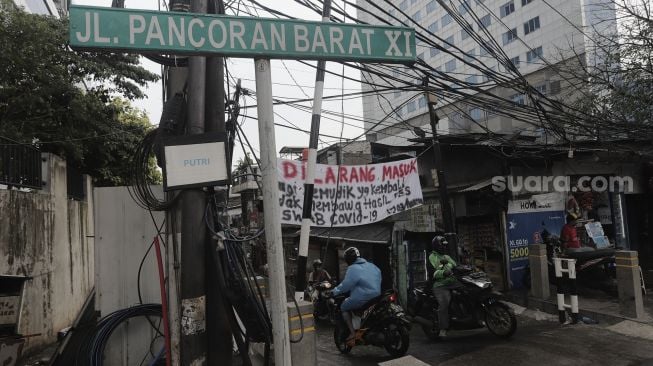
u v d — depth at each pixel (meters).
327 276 9.98
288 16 5.81
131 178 4.55
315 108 5.66
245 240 3.79
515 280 10.07
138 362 4.71
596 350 6.07
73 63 10.77
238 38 2.89
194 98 3.67
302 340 3.92
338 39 3.10
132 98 12.91
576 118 10.05
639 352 5.92
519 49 32.00
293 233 14.39
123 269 4.92
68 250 8.78
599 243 10.17
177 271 3.91
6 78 9.41
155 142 3.98
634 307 7.25
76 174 10.16
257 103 3.00
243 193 13.31
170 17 2.77
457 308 6.93
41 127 10.09
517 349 6.27
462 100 9.09
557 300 8.16
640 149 10.88
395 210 8.20
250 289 3.76
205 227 3.65
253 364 4.64
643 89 10.96
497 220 10.36
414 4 41.75
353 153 16.20
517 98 24.34
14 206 6.82
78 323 7.93
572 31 27.47
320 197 7.54
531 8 31.05
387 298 6.27
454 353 6.35
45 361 6.14
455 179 11.47
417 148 11.07
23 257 6.89
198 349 3.50
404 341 6.08
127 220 4.99
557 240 9.82
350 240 10.46
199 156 3.52
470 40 35.56
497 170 10.55
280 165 7.18
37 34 9.62
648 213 12.27
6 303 6.35
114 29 2.66
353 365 6.23
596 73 12.37
